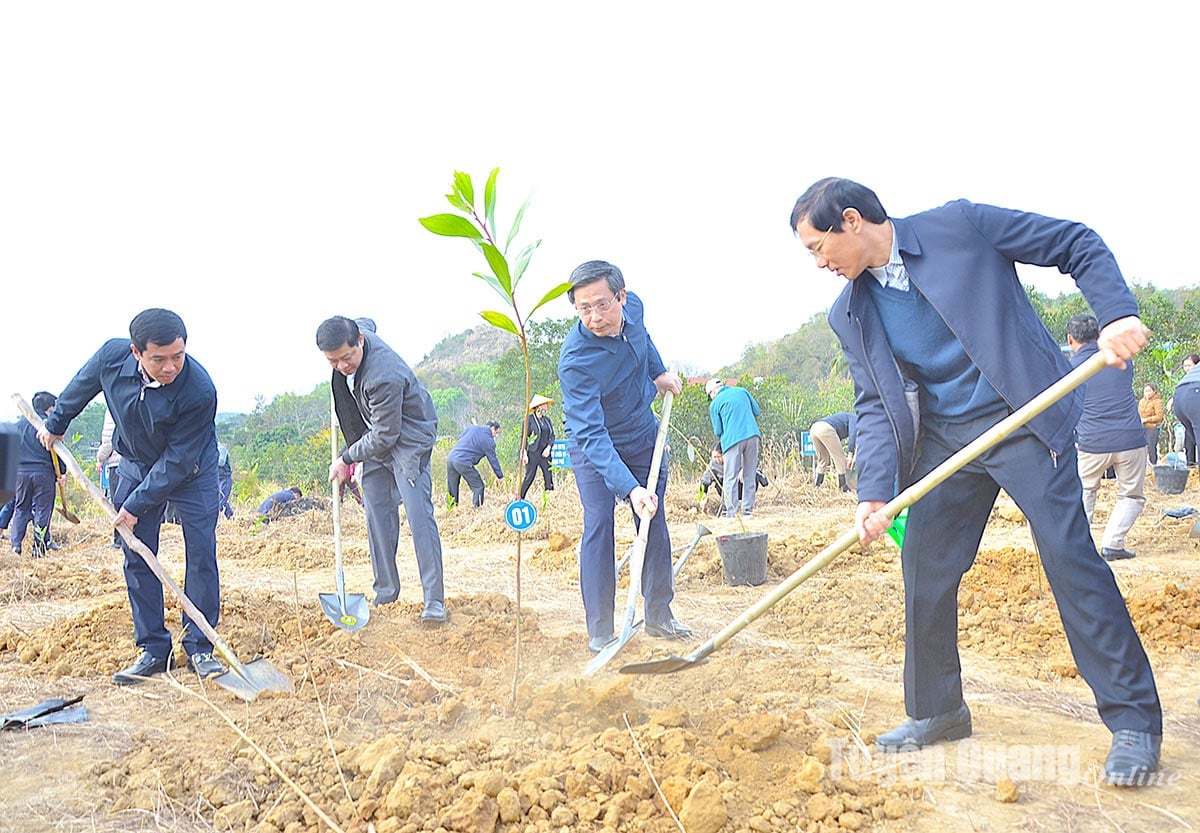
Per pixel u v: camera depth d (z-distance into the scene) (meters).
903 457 3.16
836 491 13.94
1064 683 4.06
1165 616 4.85
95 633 5.11
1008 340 2.97
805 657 4.57
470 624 5.16
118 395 4.33
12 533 9.35
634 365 4.95
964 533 3.22
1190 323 22.16
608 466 4.62
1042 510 2.95
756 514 11.52
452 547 9.83
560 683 3.71
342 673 4.38
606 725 3.42
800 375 49.31
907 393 3.15
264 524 12.66
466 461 13.82
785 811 2.76
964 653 4.59
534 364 26.97
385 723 3.65
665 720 3.35
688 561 7.45
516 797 2.76
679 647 4.91
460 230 3.02
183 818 2.92
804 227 3.08
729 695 3.89
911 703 3.30
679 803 2.76
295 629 5.12
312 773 3.08
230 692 4.16
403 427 5.49
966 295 2.98
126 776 3.21
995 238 3.04
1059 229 2.91
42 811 2.95
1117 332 2.63
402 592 7.04
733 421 11.03
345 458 5.60
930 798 2.86
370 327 6.07
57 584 7.22
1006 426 2.74
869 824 2.71
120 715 3.92
